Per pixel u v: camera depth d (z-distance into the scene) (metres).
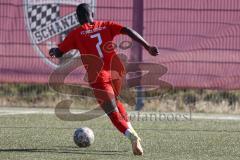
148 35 52.09
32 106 53.31
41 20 52.94
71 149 33.44
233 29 51.59
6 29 53.12
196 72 52.03
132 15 52.16
